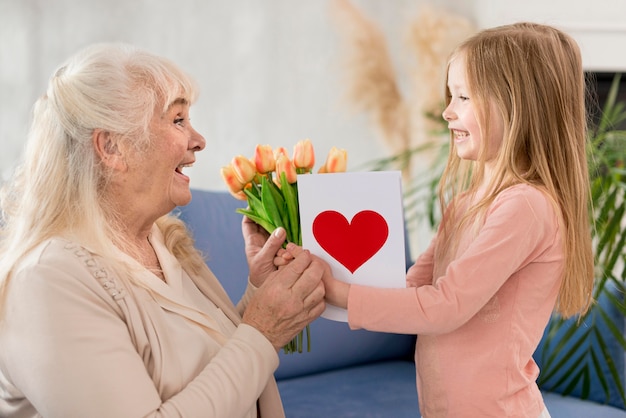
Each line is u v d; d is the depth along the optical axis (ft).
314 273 4.04
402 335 8.50
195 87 4.25
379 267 4.16
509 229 4.20
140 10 10.94
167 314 3.94
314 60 11.72
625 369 7.45
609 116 11.51
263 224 4.66
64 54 10.64
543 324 4.46
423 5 12.01
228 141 11.43
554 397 7.48
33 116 4.03
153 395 3.51
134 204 4.02
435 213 11.99
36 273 3.52
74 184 3.85
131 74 3.91
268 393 4.41
